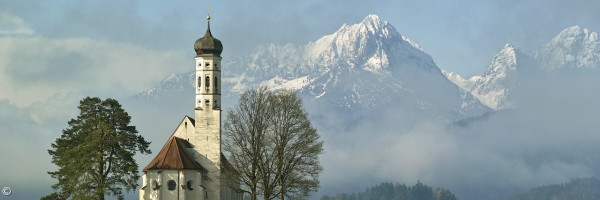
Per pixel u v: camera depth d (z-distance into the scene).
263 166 188.25
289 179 188.12
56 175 178.38
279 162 187.25
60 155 180.38
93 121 180.62
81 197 173.62
